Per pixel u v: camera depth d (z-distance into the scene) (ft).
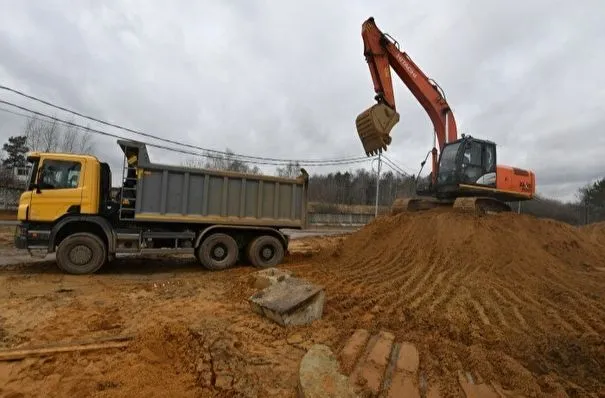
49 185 27.66
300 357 13.37
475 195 42.11
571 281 27.86
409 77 40.81
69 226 28.76
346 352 13.69
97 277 27.14
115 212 29.78
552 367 13.79
